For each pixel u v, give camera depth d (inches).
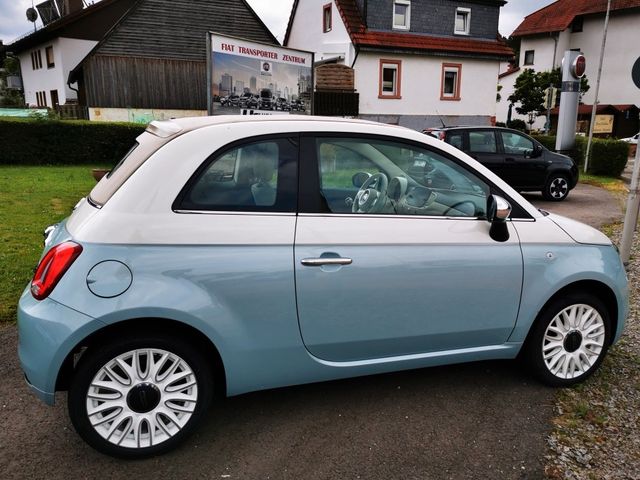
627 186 565.9
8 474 100.1
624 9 1621.6
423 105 1005.8
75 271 96.7
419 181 124.6
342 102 909.8
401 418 120.8
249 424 117.8
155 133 116.4
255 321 107.0
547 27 1745.8
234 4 971.9
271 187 110.1
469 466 104.4
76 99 1113.4
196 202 104.5
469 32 1035.9
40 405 124.3
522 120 1717.5
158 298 98.3
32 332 97.2
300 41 1131.3
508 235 125.3
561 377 134.9
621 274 137.8
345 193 117.0
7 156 603.2
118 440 103.1
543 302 128.6
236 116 121.3
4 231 268.8
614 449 110.7
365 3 943.7
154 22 906.7
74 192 400.5
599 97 1724.9
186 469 102.4
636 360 151.4
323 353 115.1
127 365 101.7
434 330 121.6
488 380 138.9
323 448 109.6
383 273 113.9
